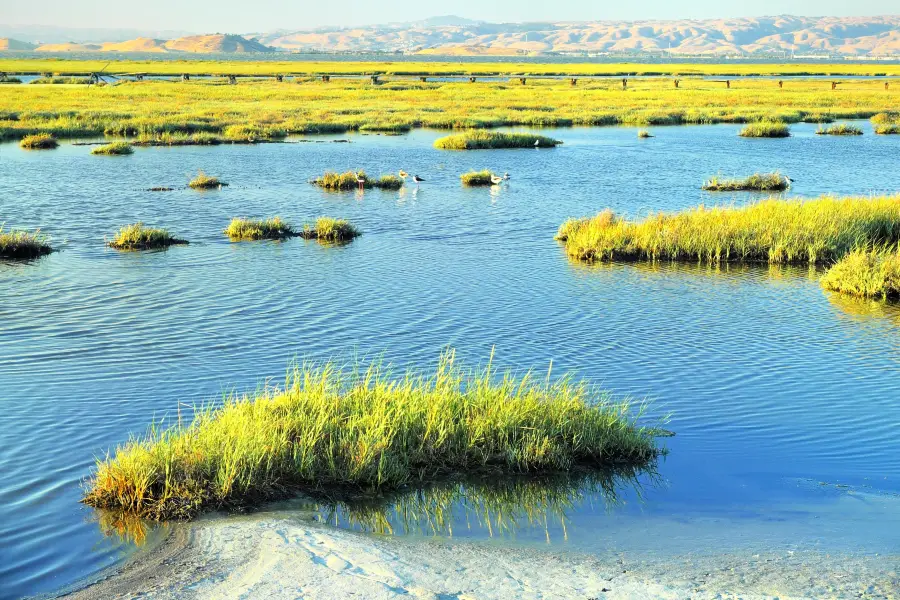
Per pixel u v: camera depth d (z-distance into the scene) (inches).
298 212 1263.5
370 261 941.2
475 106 3314.5
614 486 406.6
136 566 319.9
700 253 967.0
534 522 364.2
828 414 503.2
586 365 592.4
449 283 839.7
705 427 483.8
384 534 350.3
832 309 753.0
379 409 438.6
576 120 2824.8
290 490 390.6
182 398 517.7
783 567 316.8
